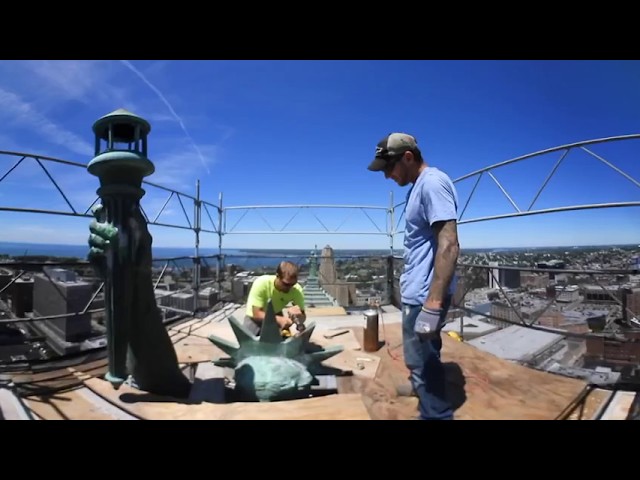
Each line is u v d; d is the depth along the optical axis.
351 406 2.23
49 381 2.75
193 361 3.48
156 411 2.14
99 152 2.22
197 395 2.57
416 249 2.17
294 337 2.95
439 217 1.87
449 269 1.80
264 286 3.55
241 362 2.76
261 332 2.83
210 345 4.12
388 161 2.26
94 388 2.56
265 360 2.68
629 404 2.36
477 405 2.34
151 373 2.45
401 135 2.21
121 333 2.19
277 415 2.09
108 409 2.25
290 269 3.35
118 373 2.21
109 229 2.12
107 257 2.14
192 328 5.04
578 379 2.84
